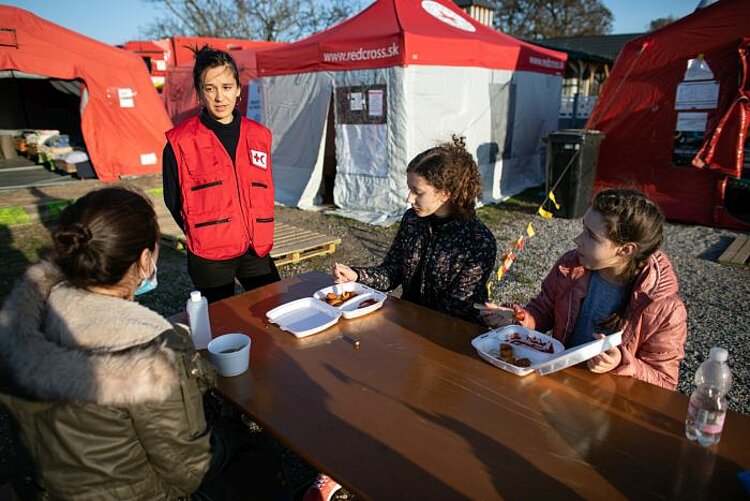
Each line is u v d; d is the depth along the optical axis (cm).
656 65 664
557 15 3478
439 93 696
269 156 283
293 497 200
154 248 135
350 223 700
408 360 171
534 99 940
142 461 122
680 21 647
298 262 543
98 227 120
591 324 184
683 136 658
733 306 421
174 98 1363
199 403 128
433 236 227
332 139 891
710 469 118
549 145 722
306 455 125
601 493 111
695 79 632
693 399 128
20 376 112
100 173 967
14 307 121
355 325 199
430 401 147
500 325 190
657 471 117
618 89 699
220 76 246
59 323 118
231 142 265
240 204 269
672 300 162
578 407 142
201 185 259
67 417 112
